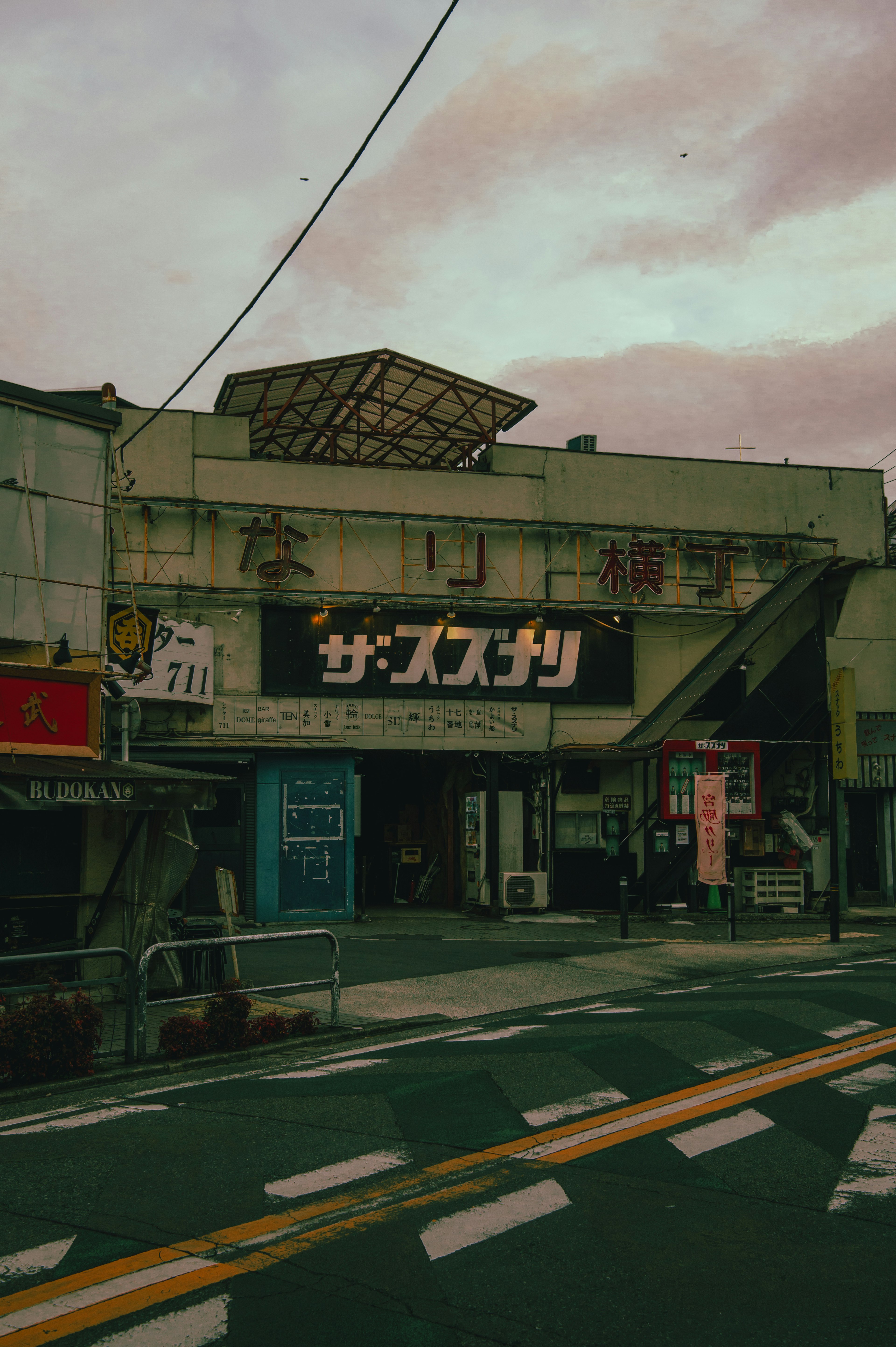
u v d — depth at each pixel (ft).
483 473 74.49
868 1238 16.93
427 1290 15.05
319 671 70.64
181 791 38.19
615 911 74.13
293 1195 18.85
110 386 59.98
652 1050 30.91
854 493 82.17
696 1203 18.51
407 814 88.02
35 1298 14.76
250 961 51.57
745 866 78.13
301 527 71.00
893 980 44.93
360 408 81.51
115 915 41.93
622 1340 13.64
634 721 76.38
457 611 73.05
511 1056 30.32
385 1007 39.83
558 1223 17.53
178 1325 13.96
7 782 33.91
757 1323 14.07
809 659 77.56
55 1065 28.68
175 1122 23.91
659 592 76.69
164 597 67.92
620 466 77.30
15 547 40.88
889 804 82.43
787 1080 27.20
